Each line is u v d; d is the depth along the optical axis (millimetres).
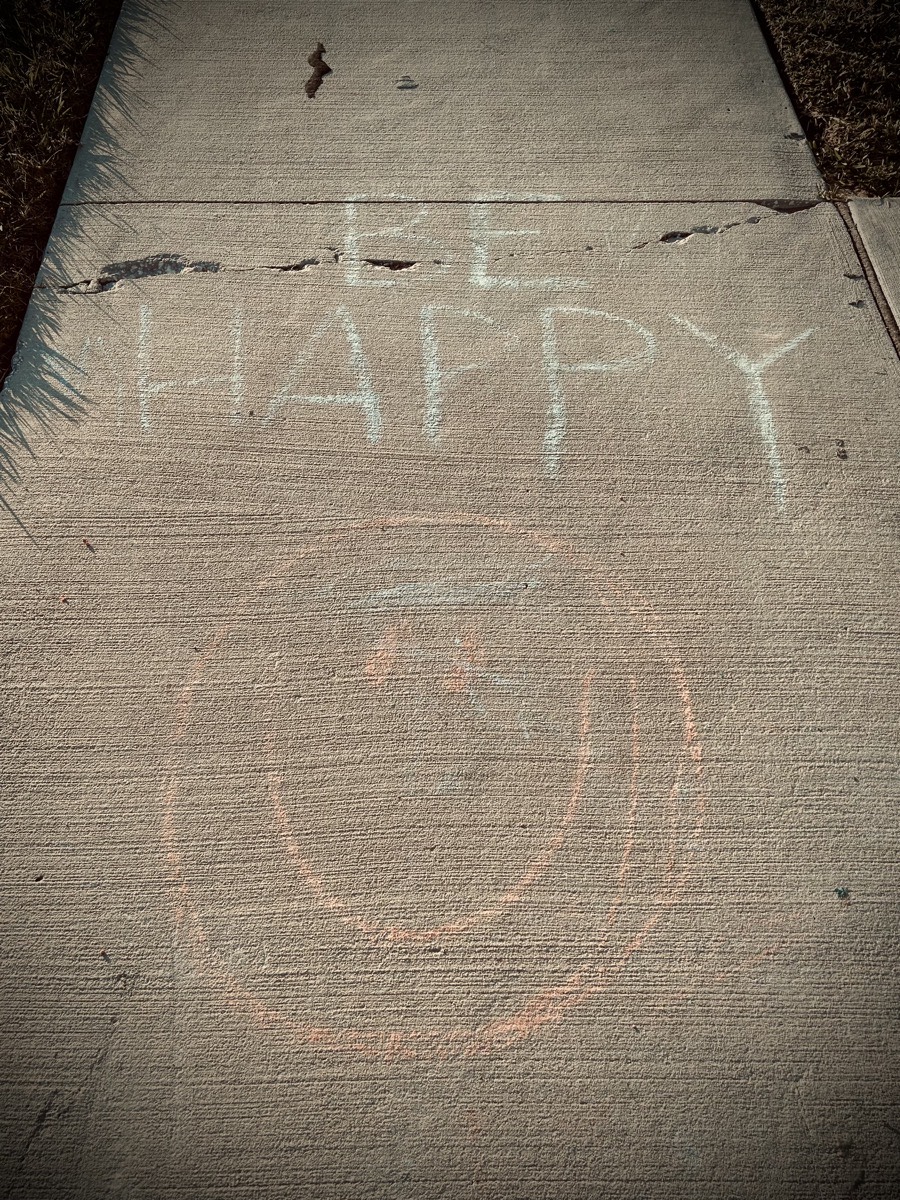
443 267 3271
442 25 4012
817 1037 2055
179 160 3586
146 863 2271
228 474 2844
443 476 2832
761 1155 1952
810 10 4023
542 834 2293
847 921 2178
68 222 3424
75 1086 2027
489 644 2553
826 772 2359
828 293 3186
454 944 2162
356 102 3750
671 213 3385
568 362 3051
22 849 2289
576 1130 1977
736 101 3713
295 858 2273
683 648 2537
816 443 2869
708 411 2938
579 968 2131
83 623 2604
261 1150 1966
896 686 2475
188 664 2535
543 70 3840
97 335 3137
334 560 2691
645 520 2746
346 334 3125
